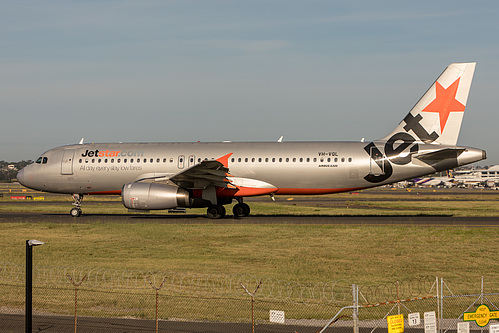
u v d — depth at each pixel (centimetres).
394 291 2694
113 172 6269
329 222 5731
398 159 5750
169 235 4697
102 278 2945
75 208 6550
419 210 8375
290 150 5975
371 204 10581
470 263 3434
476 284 2852
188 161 6119
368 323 2112
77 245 4150
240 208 6391
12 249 3969
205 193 5891
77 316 2178
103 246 4106
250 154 6012
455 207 9362
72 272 3105
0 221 5922
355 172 5812
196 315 2211
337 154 5862
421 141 5853
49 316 2178
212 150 6147
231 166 6006
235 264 3384
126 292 2617
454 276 3055
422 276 3047
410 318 1872
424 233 4750
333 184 5891
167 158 6175
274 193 6081
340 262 3462
